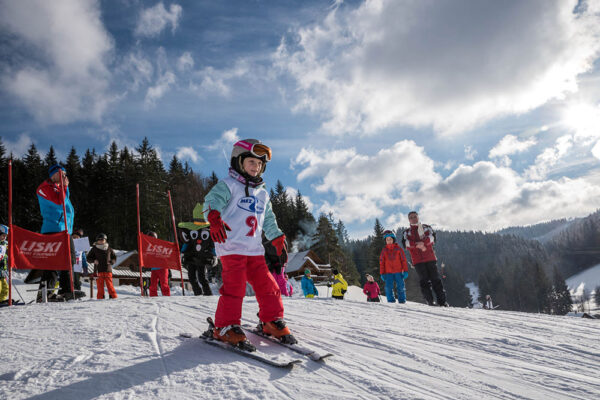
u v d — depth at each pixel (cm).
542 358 245
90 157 5844
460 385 186
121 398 157
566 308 10431
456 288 9519
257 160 283
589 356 253
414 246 734
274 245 292
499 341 290
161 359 212
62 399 157
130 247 4966
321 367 206
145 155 6316
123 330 289
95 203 5294
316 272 4025
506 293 10731
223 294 254
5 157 5200
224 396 158
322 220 5647
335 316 397
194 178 6494
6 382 179
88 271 891
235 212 270
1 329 306
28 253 554
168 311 393
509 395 175
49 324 322
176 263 822
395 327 337
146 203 5112
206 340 251
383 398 162
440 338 296
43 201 581
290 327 324
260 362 210
